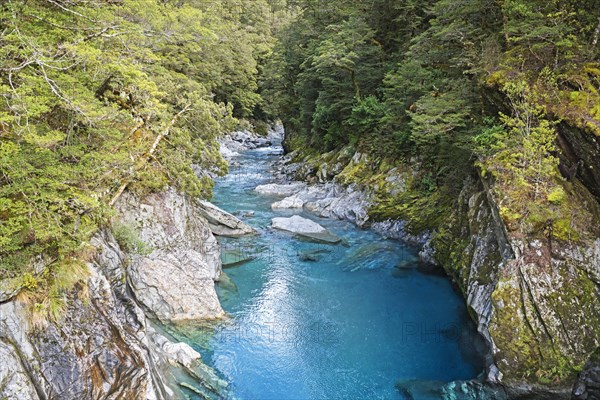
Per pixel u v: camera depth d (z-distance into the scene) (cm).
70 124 866
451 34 1451
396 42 2505
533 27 1117
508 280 944
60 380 612
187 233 1254
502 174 1068
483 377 930
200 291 1143
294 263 1547
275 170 3247
